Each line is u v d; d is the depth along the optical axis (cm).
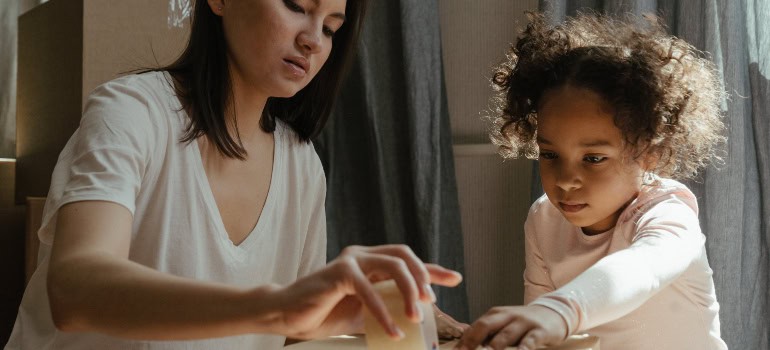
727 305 151
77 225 68
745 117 156
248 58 92
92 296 58
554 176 104
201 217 92
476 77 196
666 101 107
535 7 189
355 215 201
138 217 87
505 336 65
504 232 193
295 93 102
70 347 87
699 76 116
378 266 54
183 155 90
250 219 98
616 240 105
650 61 107
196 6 96
